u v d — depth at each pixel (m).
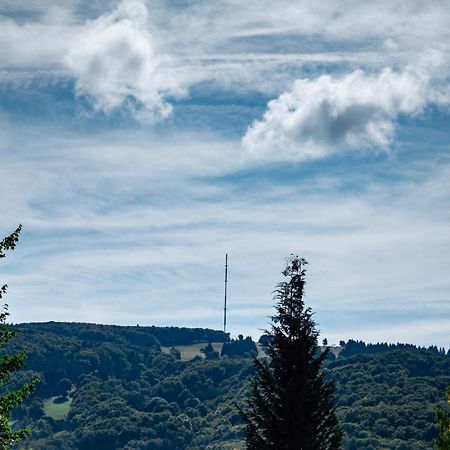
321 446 54.59
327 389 55.03
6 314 40.09
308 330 55.44
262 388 54.47
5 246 40.53
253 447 53.72
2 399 39.31
